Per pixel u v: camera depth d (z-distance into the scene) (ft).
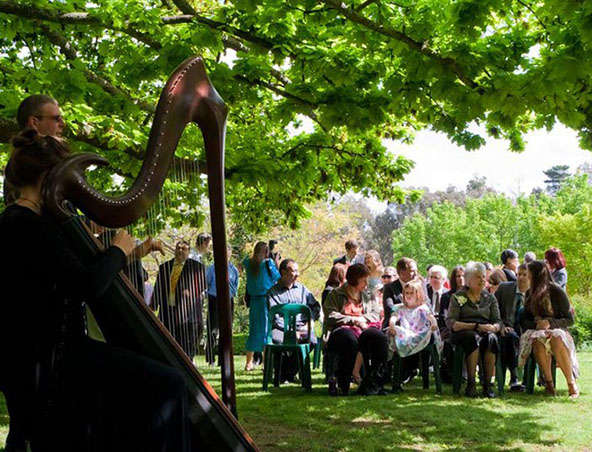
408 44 19.92
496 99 19.60
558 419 20.77
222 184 9.88
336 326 26.43
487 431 18.98
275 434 18.84
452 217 165.37
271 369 27.53
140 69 22.72
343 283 28.19
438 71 20.03
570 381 25.59
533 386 26.45
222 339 10.01
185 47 21.71
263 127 34.17
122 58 23.04
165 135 8.70
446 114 24.31
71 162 8.17
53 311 8.21
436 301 30.40
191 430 8.84
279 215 42.86
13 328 8.07
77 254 8.65
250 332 34.06
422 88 21.91
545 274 26.43
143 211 8.48
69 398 8.25
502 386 25.94
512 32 20.79
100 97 23.84
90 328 9.52
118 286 8.91
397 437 18.30
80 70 22.27
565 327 26.30
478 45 20.36
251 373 33.63
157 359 8.84
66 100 21.48
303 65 22.04
